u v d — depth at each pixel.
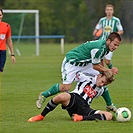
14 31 72.88
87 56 19.80
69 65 20.23
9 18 72.56
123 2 107.12
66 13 114.19
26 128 17.66
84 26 110.31
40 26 114.19
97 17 108.94
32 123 18.55
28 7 113.56
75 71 20.20
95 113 18.92
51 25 114.06
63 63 20.59
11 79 34.53
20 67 44.66
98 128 17.53
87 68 20.27
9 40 26.14
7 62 51.09
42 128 17.62
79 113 18.98
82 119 18.75
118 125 18.03
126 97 25.53
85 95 19.03
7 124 18.44
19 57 59.84
